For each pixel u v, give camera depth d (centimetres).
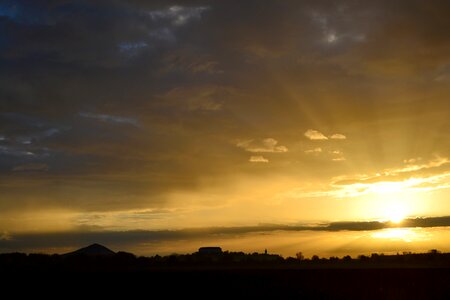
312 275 6228
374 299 5375
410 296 5350
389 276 5959
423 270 6103
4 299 5303
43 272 6438
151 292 5625
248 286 5834
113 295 5516
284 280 6053
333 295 5488
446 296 5303
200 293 5600
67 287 5800
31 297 5391
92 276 6269
